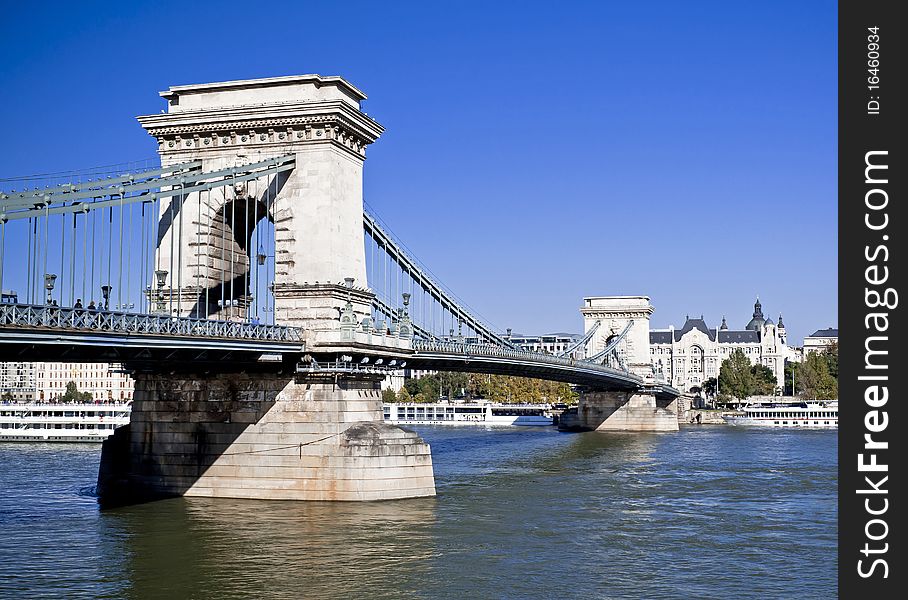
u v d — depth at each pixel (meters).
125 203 47.62
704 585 41.69
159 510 54.84
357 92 63.62
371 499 57.22
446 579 41.53
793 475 83.19
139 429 60.75
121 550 45.62
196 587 39.62
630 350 174.50
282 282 59.91
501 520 54.88
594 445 124.31
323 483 57.28
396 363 66.62
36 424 150.38
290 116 60.09
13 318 36.91
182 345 45.81
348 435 57.69
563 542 49.56
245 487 58.31
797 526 55.53
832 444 127.56
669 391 182.25
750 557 47.09
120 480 60.56
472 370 97.81
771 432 165.25
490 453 108.31
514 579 41.78
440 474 82.00
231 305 60.34
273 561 43.72
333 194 60.31
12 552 45.28
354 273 62.34
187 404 59.88
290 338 56.56
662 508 61.78
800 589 41.31
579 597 39.41
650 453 109.31
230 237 64.00
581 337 160.38
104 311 41.72
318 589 39.62
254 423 58.59
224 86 61.50
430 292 82.56
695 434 157.25
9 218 39.34
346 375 58.56
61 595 38.50
